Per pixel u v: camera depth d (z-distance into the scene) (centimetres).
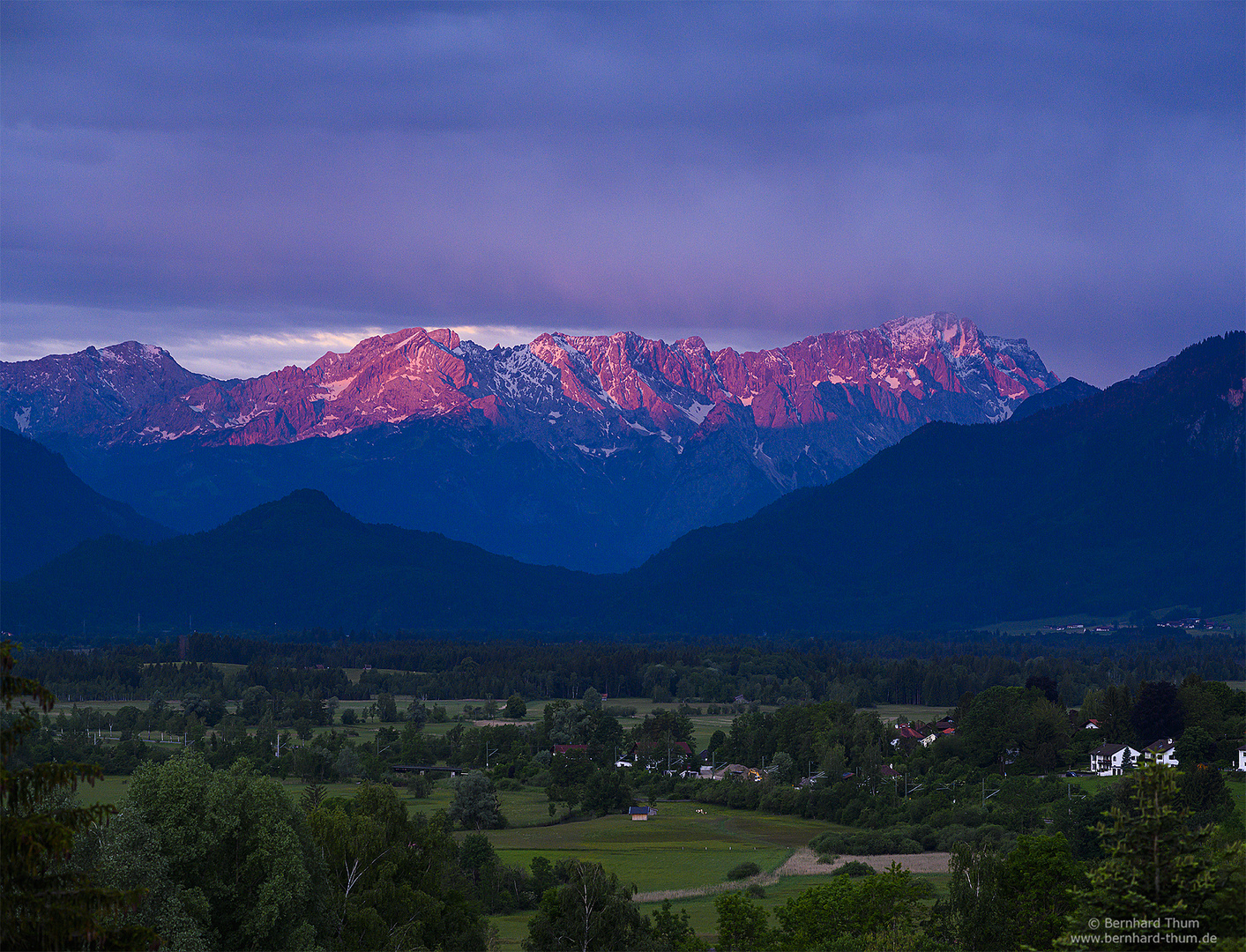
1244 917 11381
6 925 8962
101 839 15600
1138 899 11456
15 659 9056
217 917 16850
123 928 9781
